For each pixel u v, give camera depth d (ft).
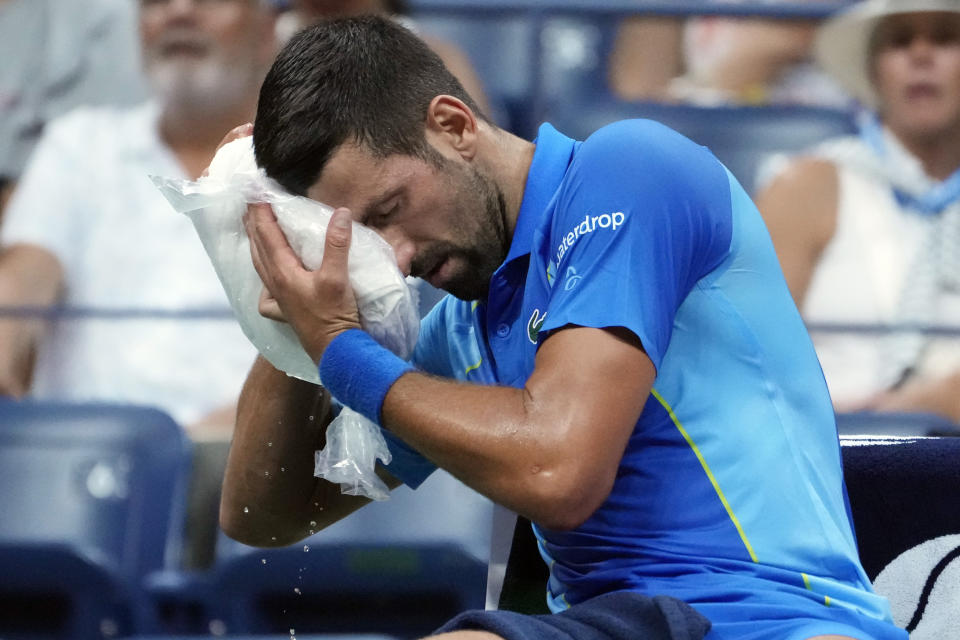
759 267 22.72
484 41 48.06
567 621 20.93
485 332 24.34
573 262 21.68
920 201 45.96
